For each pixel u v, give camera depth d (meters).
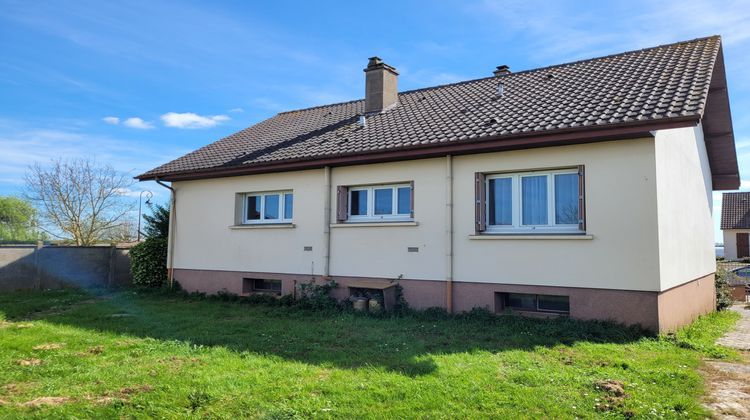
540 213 9.59
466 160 10.20
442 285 10.30
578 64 13.32
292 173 12.67
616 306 8.49
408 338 8.01
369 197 11.70
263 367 6.26
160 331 8.59
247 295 12.98
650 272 8.23
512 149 9.63
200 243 14.27
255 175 13.35
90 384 5.56
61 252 15.68
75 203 25.56
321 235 12.03
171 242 14.88
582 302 8.81
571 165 9.07
